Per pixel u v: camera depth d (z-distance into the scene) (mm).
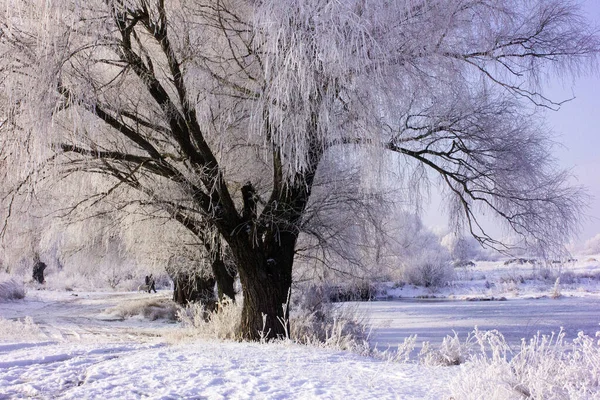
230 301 12000
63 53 7977
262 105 7797
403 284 41281
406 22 7828
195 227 12039
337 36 6918
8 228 10047
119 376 5430
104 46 8727
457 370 6266
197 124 9570
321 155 9016
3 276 34344
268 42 7410
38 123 7961
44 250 12984
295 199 9914
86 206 11750
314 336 10008
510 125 10078
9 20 8203
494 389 4332
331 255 11930
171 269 18594
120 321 20266
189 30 9086
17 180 8977
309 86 7078
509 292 37969
